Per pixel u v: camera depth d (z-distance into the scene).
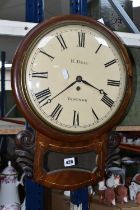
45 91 0.67
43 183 0.67
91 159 0.71
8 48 1.23
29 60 0.66
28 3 0.86
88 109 0.70
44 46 0.67
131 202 1.30
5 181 1.00
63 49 0.69
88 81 0.70
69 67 0.69
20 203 1.02
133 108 1.02
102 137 0.72
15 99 0.65
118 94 0.73
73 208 1.04
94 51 0.71
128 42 0.95
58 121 0.67
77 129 0.68
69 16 0.70
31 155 0.67
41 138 0.67
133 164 1.44
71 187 0.69
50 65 0.67
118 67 0.73
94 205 1.27
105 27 0.73
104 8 1.15
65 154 0.69
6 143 1.43
